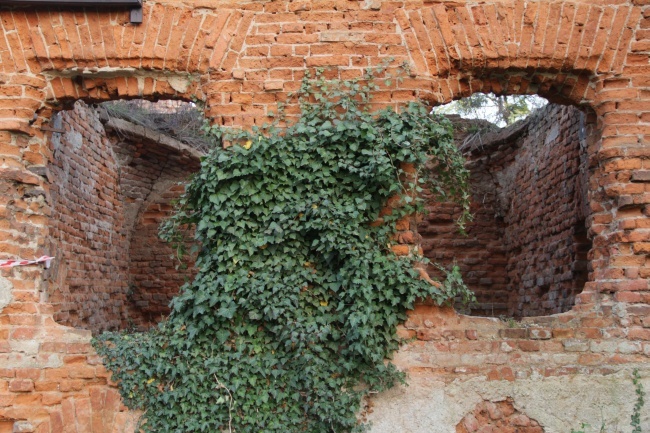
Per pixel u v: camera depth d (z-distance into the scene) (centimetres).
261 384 512
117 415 518
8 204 533
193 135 1033
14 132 543
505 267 951
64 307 728
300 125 529
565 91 565
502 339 525
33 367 520
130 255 1037
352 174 526
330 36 547
